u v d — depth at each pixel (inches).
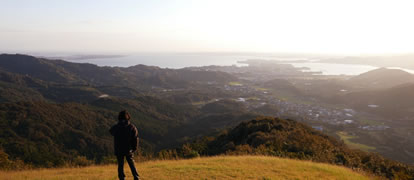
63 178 285.7
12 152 1422.2
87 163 487.5
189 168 336.8
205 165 362.6
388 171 454.3
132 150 215.5
